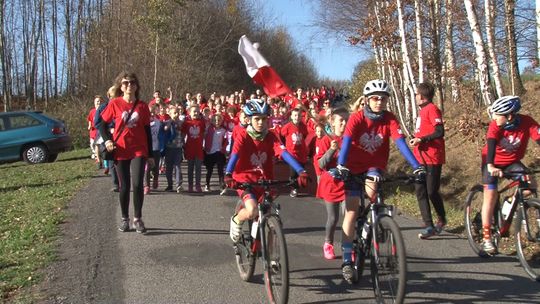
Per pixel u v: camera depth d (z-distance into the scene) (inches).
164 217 337.1
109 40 1255.5
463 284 220.4
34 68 1376.7
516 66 459.8
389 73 676.1
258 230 204.5
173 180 490.9
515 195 244.5
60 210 349.7
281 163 384.8
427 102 293.7
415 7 520.4
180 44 1353.3
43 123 687.7
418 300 203.0
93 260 248.1
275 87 278.4
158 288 214.8
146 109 297.0
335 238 293.0
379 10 581.6
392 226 182.7
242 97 719.1
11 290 211.5
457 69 495.8
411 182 198.2
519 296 207.0
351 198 213.0
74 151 847.1
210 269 237.9
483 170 258.1
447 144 455.2
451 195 374.3
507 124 239.6
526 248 259.6
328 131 270.4
